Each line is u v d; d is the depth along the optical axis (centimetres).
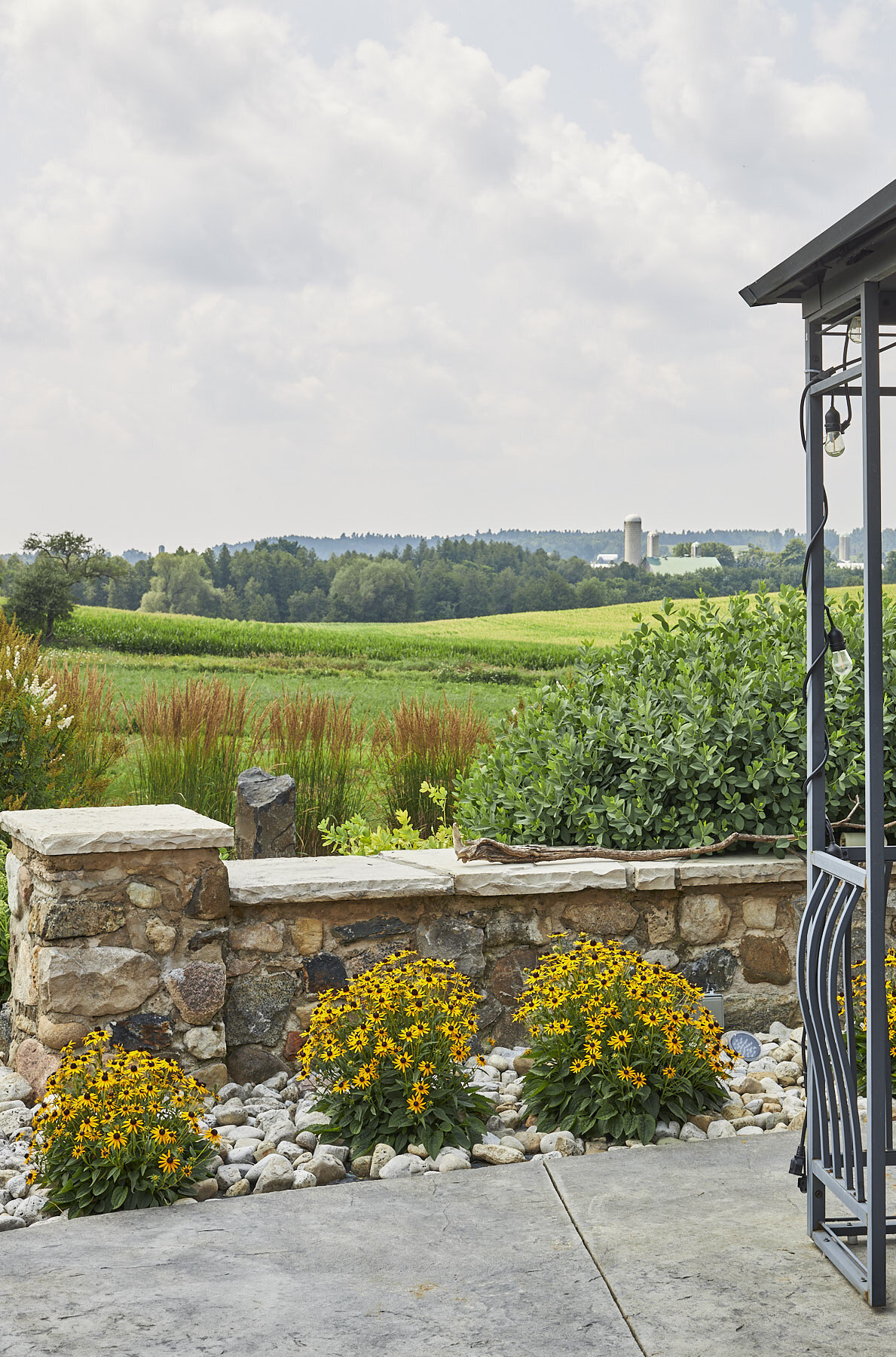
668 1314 238
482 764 547
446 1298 247
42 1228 287
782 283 268
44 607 2542
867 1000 242
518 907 423
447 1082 345
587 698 521
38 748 680
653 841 457
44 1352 226
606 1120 342
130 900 377
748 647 507
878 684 238
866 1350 222
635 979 363
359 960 409
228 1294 250
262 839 604
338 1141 341
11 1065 415
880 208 212
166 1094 325
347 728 812
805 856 439
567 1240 275
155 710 792
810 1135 273
